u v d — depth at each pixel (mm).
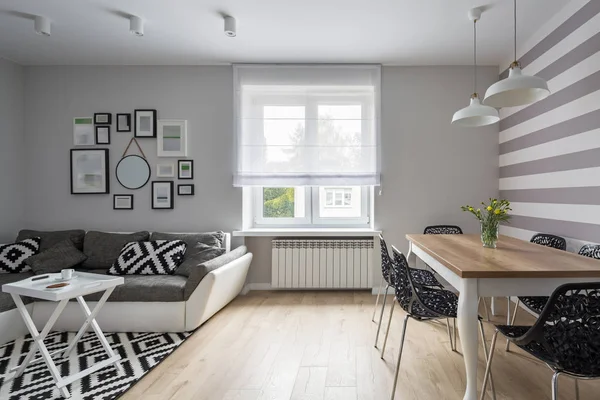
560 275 1470
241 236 3658
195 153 3721
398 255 1805
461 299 1528
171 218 3727
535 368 2055
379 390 1828
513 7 2572
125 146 3734
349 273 3613
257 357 2207
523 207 3137
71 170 3725
